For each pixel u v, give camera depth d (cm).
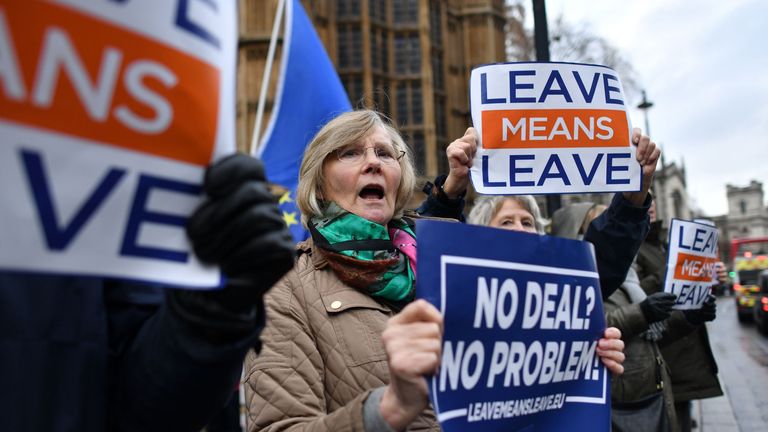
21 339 91
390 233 189
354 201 181
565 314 160
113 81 80
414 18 3478
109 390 110
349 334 158
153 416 105
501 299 144
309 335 158
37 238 75
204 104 89
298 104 598
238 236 87
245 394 156
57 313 96
